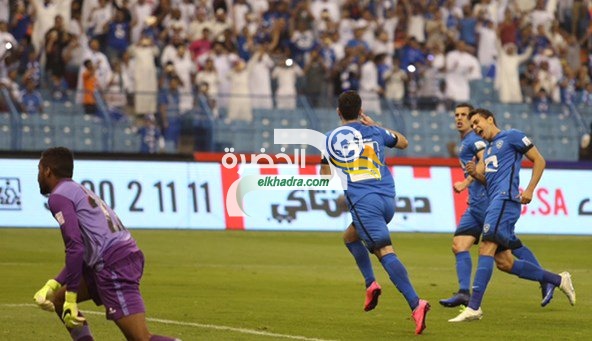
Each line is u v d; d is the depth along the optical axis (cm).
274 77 6950
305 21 7319
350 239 2914
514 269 3094
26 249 4797
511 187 2952
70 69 6625
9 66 6519
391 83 7050
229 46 6950
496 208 2936
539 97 7294
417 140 6762
